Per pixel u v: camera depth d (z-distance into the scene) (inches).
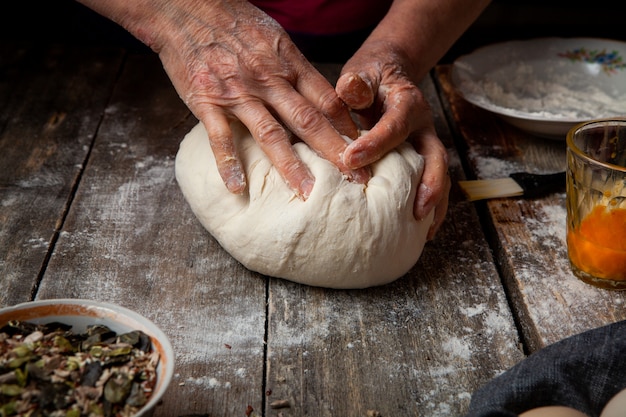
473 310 48.3
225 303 47.9
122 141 64.8
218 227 50.3
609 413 34.6
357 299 48.8
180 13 51.1
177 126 67.4
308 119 48.6
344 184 47.9
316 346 44.9
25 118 67.3
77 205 56.4
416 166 50.8
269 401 41.1
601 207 48.5
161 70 76.9
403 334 46.1
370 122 55.2
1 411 33.2
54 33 92.2
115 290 48.4
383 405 41.3
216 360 43.5
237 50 49.7
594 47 74.2
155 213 56.0
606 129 52.4
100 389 34.8
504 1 105.0
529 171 62.5
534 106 68.6
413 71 57.7
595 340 39.5
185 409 40.3
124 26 53.7
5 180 58.9
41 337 37.0
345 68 54.7
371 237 47.2
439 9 59.9
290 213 47.3
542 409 34.9
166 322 46.1
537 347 46.1
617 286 49.6
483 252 53.6
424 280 50.8
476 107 71.0
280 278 50.3
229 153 48.9
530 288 49.9
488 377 43.3
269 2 74.2
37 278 49.3
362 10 75.2
